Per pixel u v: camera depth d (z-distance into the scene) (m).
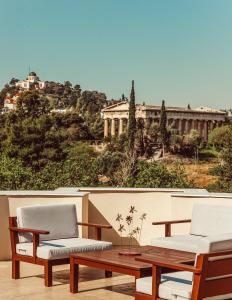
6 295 6.27
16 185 13.88
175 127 111.19
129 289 6.59
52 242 7.06
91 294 6.35
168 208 9.27
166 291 5.13
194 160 69.62
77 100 135.12
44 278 6.82
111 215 9.34
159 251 6.66
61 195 8.63
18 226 7.07
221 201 8.72
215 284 5.09
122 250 6.70
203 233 7.45
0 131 48.31
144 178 14.14
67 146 46.84
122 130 106.06
